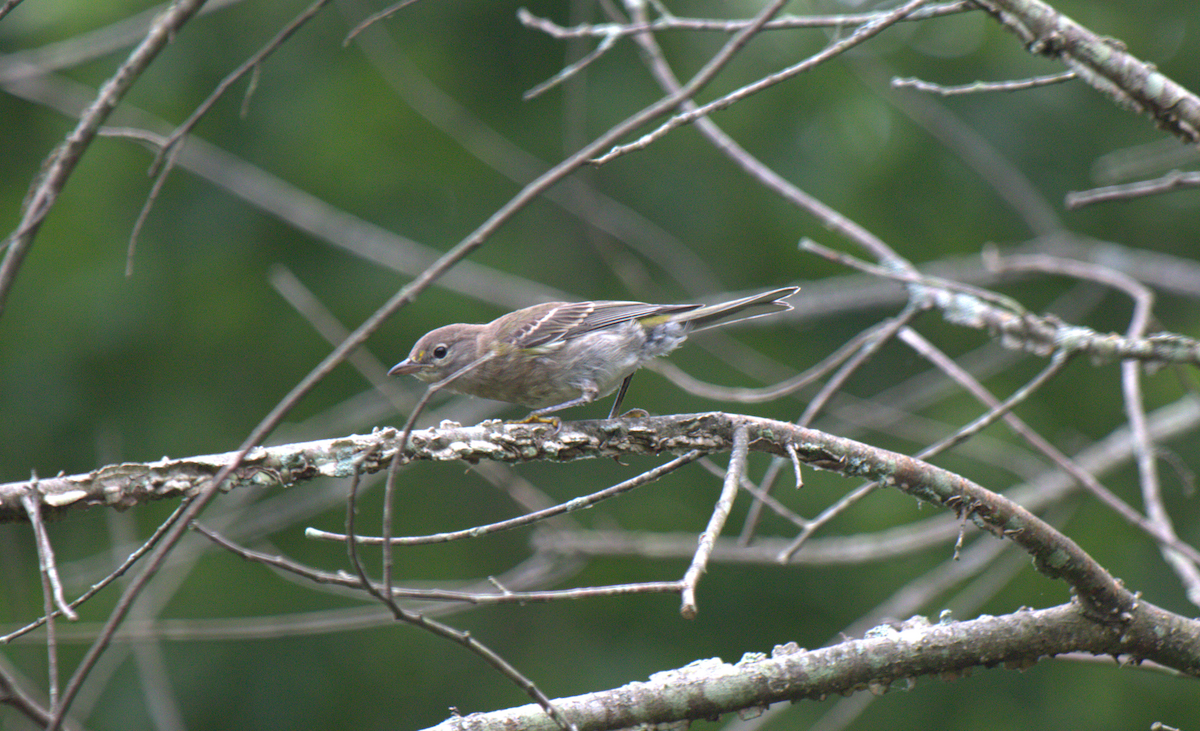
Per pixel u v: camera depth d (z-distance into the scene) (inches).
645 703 188.4
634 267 567.8
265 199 501.7
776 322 563.5
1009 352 491.2
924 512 526.0
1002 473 536.7
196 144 499.8
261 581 534.0
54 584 145.3
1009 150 548.1
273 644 532.1
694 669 194.4
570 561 412.5
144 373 535.2
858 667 193.8
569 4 570.6
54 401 518.6
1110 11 527.8
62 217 540.7
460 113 543.2
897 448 542.6
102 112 188.4
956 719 512.7
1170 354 255.6
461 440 198.4
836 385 298.2
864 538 429.7
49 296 529.7
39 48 500.1
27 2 504.7
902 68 558.9
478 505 565.3
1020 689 512.7
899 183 563.2
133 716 484.7
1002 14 231.6
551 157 564.1
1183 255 564.1
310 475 189.2
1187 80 515.8
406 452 194.1
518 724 185.0
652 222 581.0
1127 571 515.8
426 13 576.1
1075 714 498.3
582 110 558.9
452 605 450.6
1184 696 492.7
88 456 513.0
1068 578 198.5
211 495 149.1
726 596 547.2
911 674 195.5
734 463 183.6
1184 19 524.1
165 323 534.0
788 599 543.2
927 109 510.9
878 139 569.0
